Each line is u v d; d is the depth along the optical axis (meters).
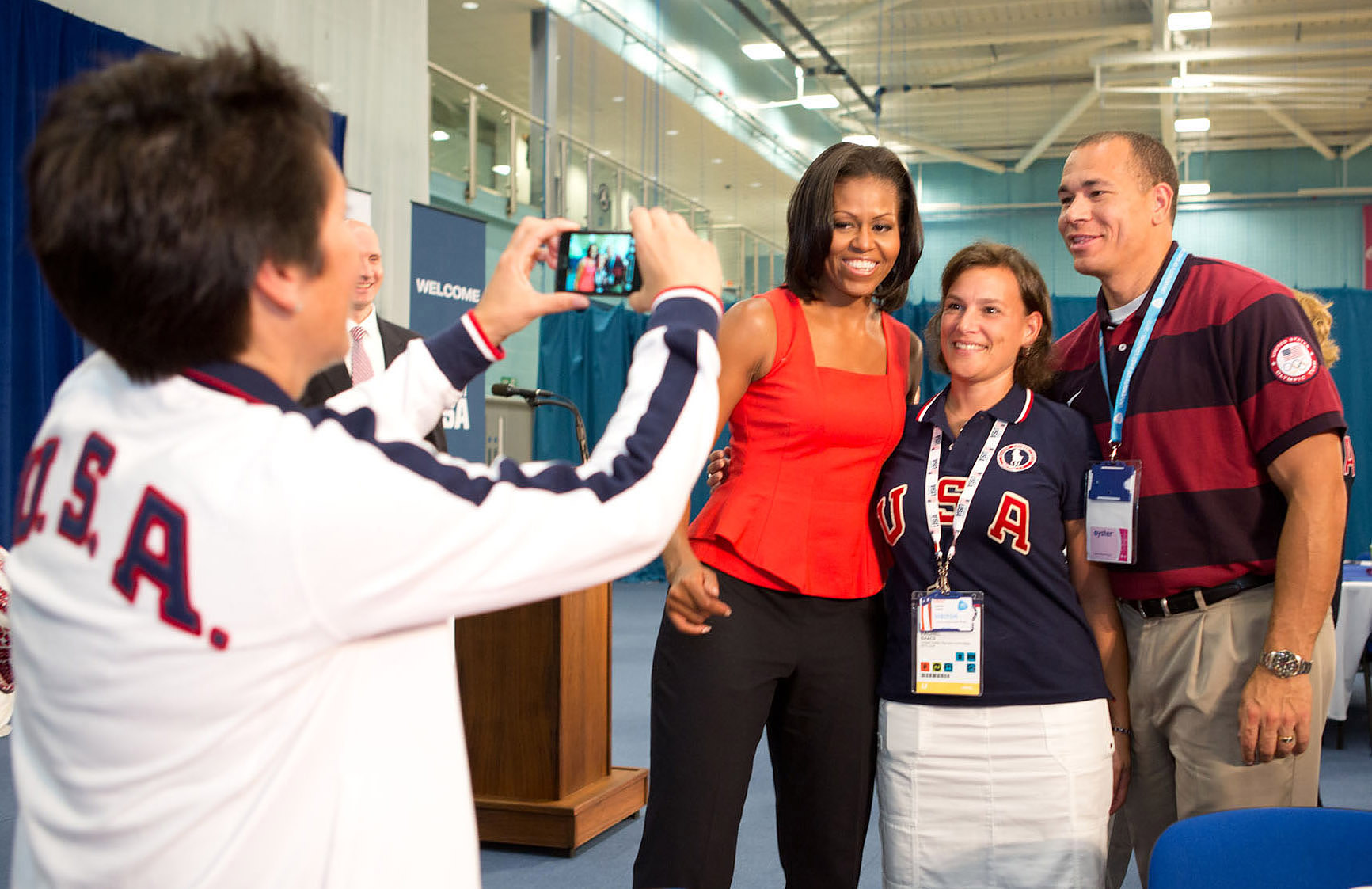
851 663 1.95
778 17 12.68
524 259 0.98
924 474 1.98
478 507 0.68
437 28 11.09
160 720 0.63
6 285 5.02
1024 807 1.86
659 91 12.18
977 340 1.95
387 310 7.73
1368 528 11.09
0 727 1.73
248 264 0.65
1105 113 16.05
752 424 1.93
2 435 4.96
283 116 0.67
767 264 15.37
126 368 0.68
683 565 1.83
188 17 6.23
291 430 0.66
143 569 0.64
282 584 0.64
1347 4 12.10
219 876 0.63
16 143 5.14
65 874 0.65
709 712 1.85
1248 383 1.88
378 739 0.70
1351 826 1.34
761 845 3.52
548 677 3.47
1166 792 2.07
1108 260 2.03
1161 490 1.96
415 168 8.04
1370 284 16.36
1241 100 14.66
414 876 0.70
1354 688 6.27
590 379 11.21
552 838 3.40
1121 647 2.07
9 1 5.12
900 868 1.93
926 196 18.02
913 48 13.87
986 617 1.91
